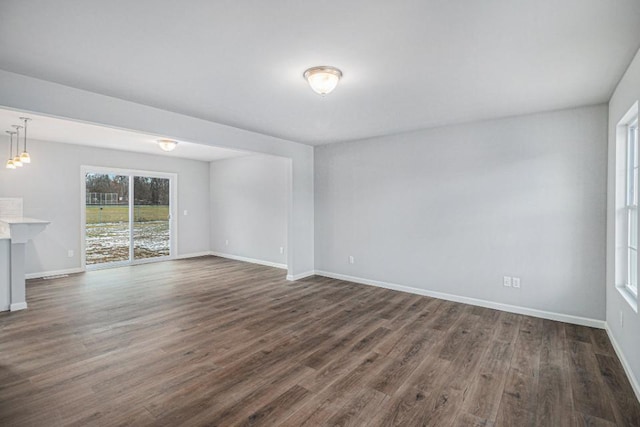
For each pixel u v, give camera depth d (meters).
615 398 2.19
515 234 3.84
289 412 2.02
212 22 1.90
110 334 3.20
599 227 3.36
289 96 3.18
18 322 3.51
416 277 4.67
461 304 4.19
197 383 2.34
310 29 1.97
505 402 2.14
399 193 4.80
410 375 2.47
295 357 2.75
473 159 4.12
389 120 4.05
